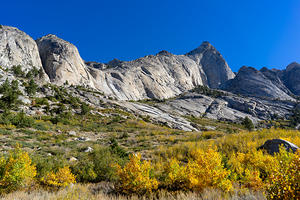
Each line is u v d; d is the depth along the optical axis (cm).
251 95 16162
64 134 2350
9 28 10062
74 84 10569
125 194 575
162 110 8838
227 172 548
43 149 1358
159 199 489
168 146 1476
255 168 660
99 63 18238
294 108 12912
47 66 10712
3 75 5644
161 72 18412
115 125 3775
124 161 931
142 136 2477
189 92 16725
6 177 596
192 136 2041
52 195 547
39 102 4434
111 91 12244
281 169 362
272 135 1377
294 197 299
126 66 16800
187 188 549
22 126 2322
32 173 680
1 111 3088
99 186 689
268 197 338
